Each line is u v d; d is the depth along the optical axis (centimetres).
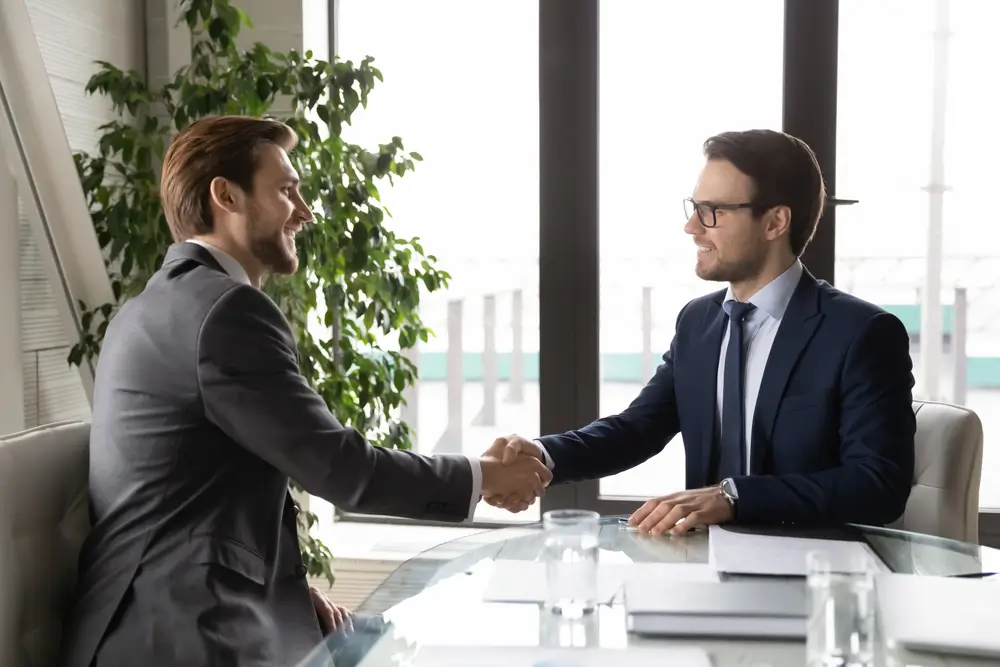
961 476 169
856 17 276
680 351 175
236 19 224
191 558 126
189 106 219
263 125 153
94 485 134
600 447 177
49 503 132
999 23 274
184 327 130
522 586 116
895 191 284
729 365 165
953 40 276
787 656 91
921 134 280
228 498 131
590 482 277
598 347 271
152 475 129
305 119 229
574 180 267
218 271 139
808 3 252
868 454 149
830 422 156
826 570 85
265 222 151
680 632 97
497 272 377
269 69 225
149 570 125
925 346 298
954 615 99
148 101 228
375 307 239
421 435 385
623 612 105
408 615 106
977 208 285
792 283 164
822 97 253
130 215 218
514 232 318
